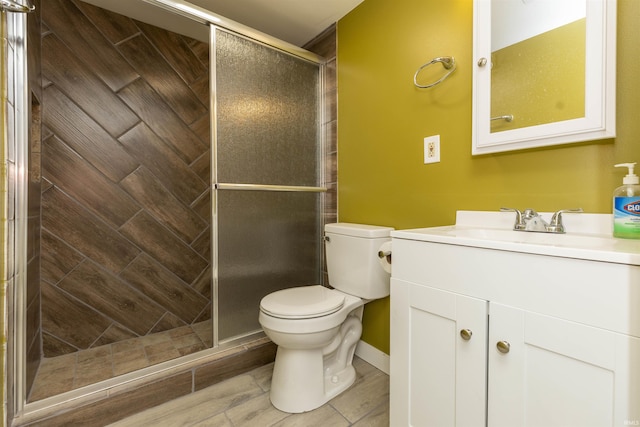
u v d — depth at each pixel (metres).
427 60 1.43
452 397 0.86
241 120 1.67
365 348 1.79
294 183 1.90
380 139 1.66
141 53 1.93
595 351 0.62
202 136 2.17
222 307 1.62
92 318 1.79
